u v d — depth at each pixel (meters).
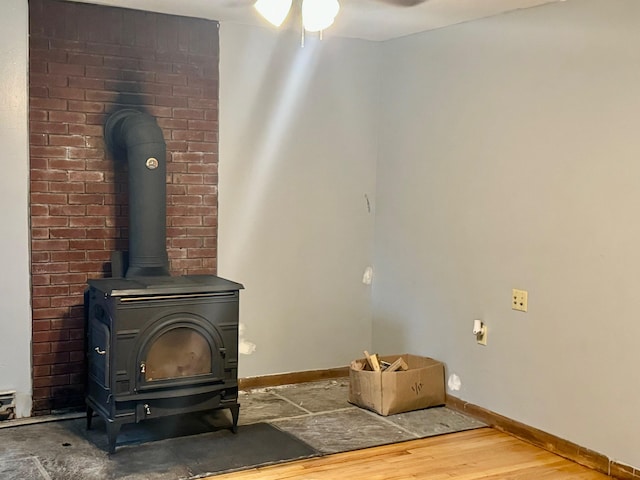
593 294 3.24
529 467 3.24
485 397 3.86
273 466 3.18
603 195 3.18
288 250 4.43
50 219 3.70
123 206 3.87
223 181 4.18
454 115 4.04
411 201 4.39
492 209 3.79
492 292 3.80
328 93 4.47
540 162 3.50
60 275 3.75
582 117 3.27
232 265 4.25
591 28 3.22
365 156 4.65
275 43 4.26
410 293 4.41
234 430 3.54
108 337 3.26
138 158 3.61
